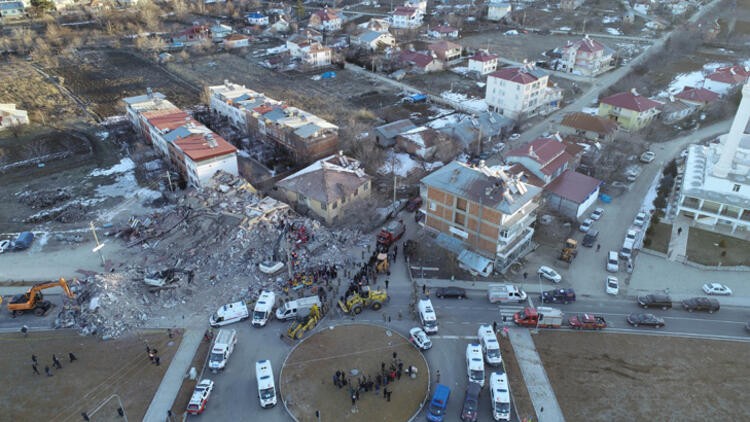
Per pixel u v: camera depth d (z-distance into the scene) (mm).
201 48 185000
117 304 63000
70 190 94875
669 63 167250
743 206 78125
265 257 72062
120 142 114688
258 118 112812
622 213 87625
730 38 186500
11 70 164500
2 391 52562
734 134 77875
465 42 199750
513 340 60375
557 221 84625
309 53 165875
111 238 79750
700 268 73062
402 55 170875
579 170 100188
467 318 63750
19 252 76750
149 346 58594
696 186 83062
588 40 161250
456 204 73125
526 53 184750
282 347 58875
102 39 198375
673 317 64312
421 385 54125
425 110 134625
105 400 51688
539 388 53875
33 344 59031
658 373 55781
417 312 64250
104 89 150250
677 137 116062
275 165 104062
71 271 72062
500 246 70688
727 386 54094
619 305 66438
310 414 50562
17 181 98312
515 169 87812
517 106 126312
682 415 50656
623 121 120188
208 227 77062
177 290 66125
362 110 129375
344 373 55156
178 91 149000
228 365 56344
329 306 64938
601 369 56281
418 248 76688
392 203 89938
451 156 106562
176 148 96750
